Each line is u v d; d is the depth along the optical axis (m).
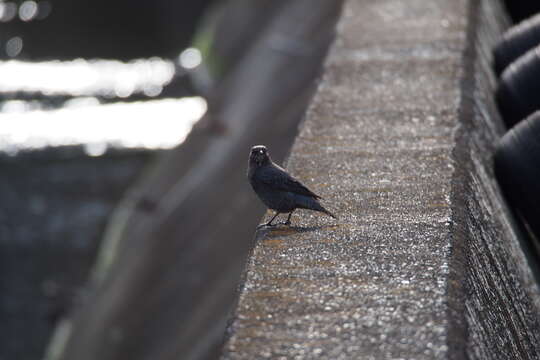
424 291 7.02
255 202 19.00
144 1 61.75
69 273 31.20
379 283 7.20
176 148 33.62
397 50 15.20
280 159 20.47
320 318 6.69
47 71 54.25
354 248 7.95
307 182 9.90
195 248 20.67
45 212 35.75
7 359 26.89
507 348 7.84
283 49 31.17
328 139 11.30
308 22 32.66
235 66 40.16
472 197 9.83
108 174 39.66
